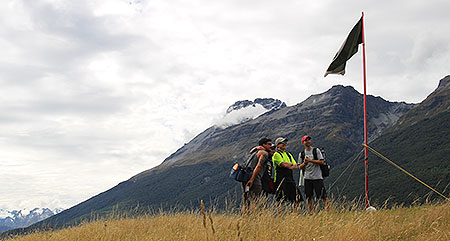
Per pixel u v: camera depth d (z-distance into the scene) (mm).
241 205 7766
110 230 7762
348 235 6105
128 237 7379
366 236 6371
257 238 5738
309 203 11078
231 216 7105
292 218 6801
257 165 9734
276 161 10906
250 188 9703
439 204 8523
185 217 9352
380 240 6441
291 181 10797
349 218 7586
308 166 11500
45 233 9977
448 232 6594
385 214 8820
